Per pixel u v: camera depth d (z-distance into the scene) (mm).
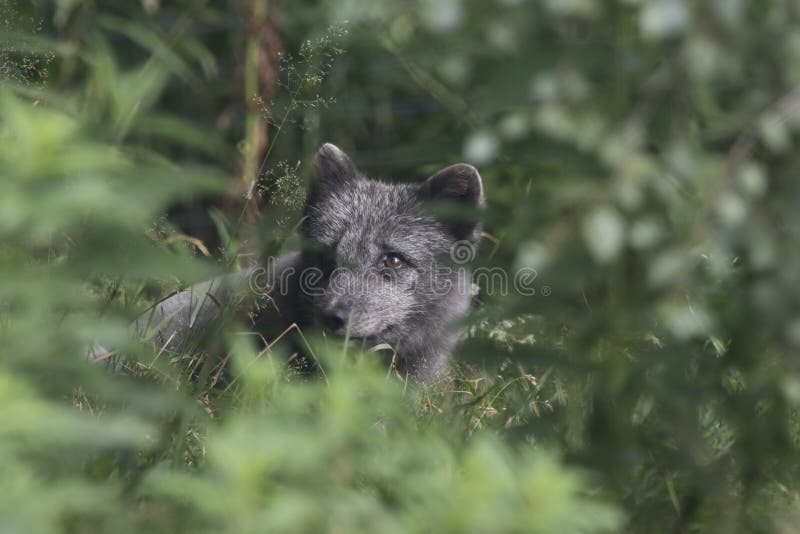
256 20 10438
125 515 3838
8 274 3289
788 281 4301
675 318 4293
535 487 3061
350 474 3686
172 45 10672
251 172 10219
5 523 2715
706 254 4727
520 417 6395
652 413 5176
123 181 3236
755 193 4215
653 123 4359
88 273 3498
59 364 3402
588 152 4285
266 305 9219
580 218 4062
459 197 10211
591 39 4387
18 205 2893
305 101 8086
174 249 8297
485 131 4512
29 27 8055
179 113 12883
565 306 4715
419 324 10078
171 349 7516
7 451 3037
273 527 2936
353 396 3787
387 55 11602
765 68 4320
